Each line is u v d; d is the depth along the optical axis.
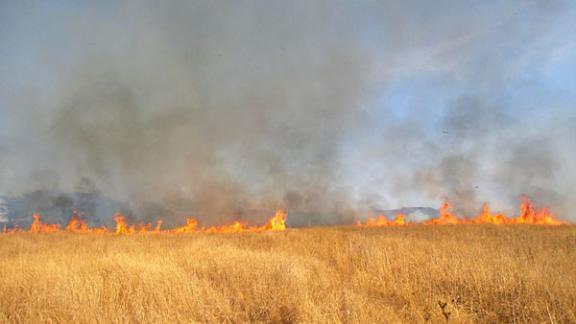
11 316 5.61
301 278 7.41
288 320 5.84
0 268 8.40
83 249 12.69
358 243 11.89
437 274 7.67
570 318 5.30
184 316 5.56
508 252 9.41
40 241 15.71
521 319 5.61
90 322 5.34
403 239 13.08
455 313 5.74
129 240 15.34
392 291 7.22
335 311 5.49
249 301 6.48
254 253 9.98
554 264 8.15
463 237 14.50
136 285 6.86
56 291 6.30
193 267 8.47
